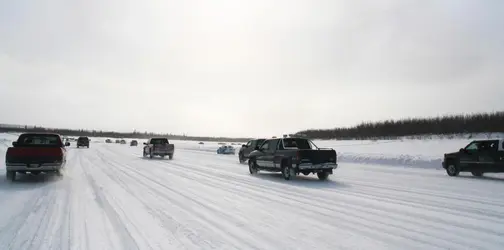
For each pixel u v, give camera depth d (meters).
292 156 13.59
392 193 10.34
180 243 5.33
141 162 23.70
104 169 17.88
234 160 27.64
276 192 10.55
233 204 8.55
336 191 10.77
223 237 5.66
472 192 10.51
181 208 8.01
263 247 5.14
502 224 6.46
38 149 12.67
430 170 18.89
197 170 18.16
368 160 25.89
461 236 5.67
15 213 7.36
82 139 55.44
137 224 6.48
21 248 5.04
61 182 12.52
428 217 7.08
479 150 14.91
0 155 26.55
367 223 6.59
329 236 5.72
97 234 5.79
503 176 15.74
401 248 5.08
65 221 6.67
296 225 6.46
